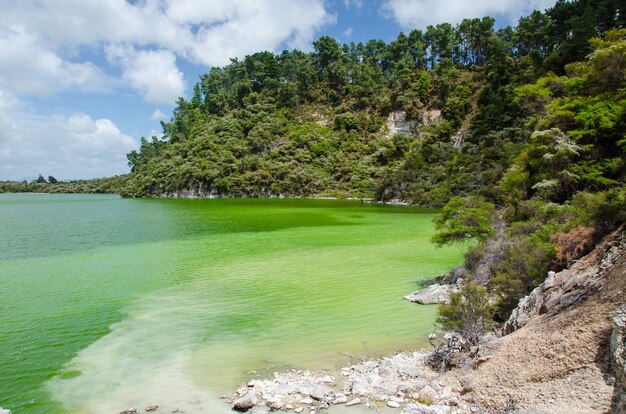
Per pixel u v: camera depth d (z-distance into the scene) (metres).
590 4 105.19
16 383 13.77
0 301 23.88
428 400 10.98
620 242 13.13
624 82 36.91
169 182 173.62
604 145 35.88
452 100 156.12
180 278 29.28
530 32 143.75
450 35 195.88
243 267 32.72
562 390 8.85
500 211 33.38
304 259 35.62
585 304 11.16
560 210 25.95
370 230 55.72
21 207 121.56
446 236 26.59
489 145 103.25
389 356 15.30
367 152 167.00
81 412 11.81
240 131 197.00
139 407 11.98
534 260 17.92
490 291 19.55
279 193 157.75
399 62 192.88
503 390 10.09
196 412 11.53
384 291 24.89
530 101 58.06
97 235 54.06
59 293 25.58
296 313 21.06
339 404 11.38
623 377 7.47
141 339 17.75
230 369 14.52
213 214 85.44
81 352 16.42
